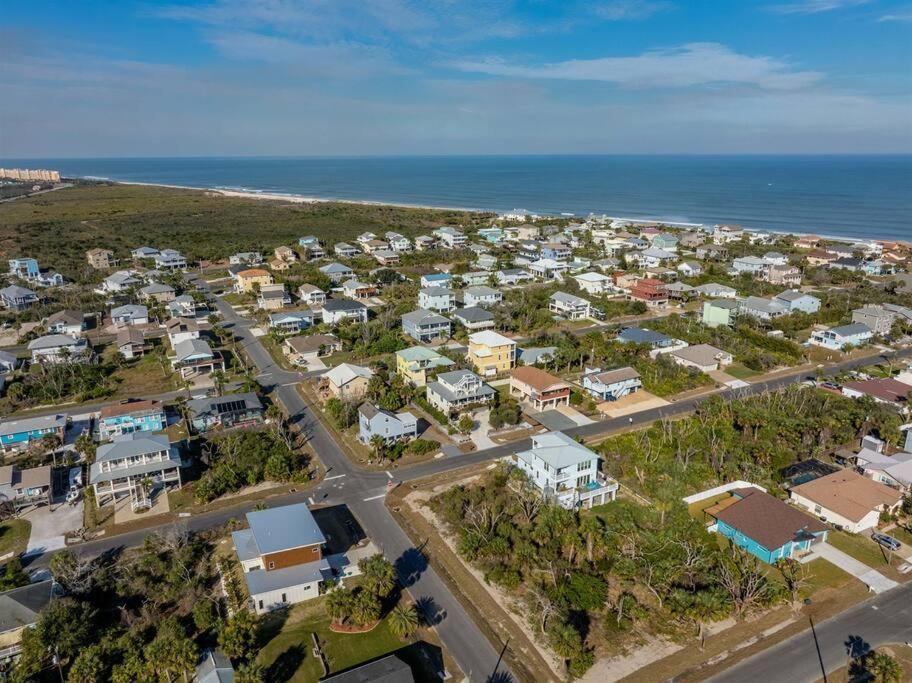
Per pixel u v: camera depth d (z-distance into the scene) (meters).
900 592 54.94
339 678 42.81
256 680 42.72
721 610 50.66
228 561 59.41
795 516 61.59
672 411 93.62
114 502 69.88
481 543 60.09
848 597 54.41
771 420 83.12
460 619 52.19
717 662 47.34
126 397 99.19
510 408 89.94
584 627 50.94
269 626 51.31
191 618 52.06
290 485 73.56
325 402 95.69
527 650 48.81
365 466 77.75
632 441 81.25
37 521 66.56
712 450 77.31
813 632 50.44
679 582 55.75
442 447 82.38
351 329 129.50
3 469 71.06
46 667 47.16
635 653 48.34
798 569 57.72
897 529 64.38
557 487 68.62
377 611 51.03
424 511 68.06
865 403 88.50
